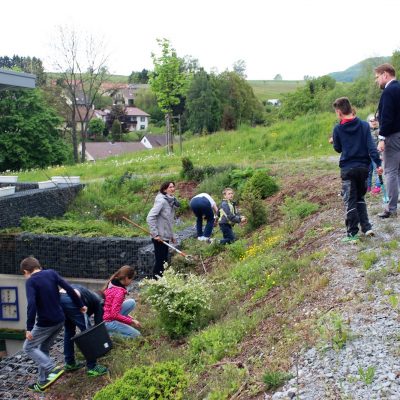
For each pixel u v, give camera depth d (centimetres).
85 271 1202
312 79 4778
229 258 931
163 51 2506
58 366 674
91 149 5928
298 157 1938
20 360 736
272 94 9456
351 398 378
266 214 1107
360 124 641
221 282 763
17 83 1455
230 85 4716
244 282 756
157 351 636
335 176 1293
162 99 2595
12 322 1215
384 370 402
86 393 600
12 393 636
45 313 620
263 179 1329
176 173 1792
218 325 621
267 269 750
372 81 3625
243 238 1058
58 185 1673
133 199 1628
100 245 1189
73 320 653
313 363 441
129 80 11462
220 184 1520
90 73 4697
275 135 2327
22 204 1409
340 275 593
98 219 1497
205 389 481
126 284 723
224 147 2420
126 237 1212
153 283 695
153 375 496
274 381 431
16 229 1308
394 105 655
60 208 1590
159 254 900
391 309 486
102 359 666
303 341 479
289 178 1415
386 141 695
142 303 839
